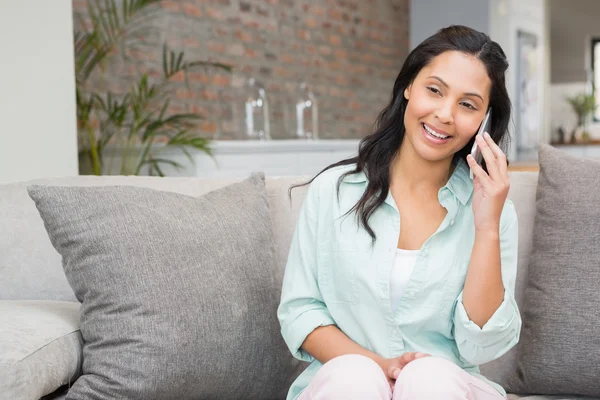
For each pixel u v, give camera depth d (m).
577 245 1.77
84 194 1.71
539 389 1.80
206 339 1.63
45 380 1.56
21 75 3.07
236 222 1.79
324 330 1.61
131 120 5.12
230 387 1.69
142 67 5.35
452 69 1.54
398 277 1.61
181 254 1.67
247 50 6.35
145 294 1.61
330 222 1.66
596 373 1.71
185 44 5.73
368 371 1.34
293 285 1.67
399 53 8.49
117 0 5.17
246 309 1.70
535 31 8.18
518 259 1.93
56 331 1.66
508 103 1.61
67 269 1.70
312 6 7.12
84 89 4.85
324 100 7.32
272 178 2.07
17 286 1.95
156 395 1.59
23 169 3.10
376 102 8.12
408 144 1.63
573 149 9.28
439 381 1.31
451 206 1.64
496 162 1.54
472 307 1.52
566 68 10.22
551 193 1.87
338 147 5.43
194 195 2.02
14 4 3.04
